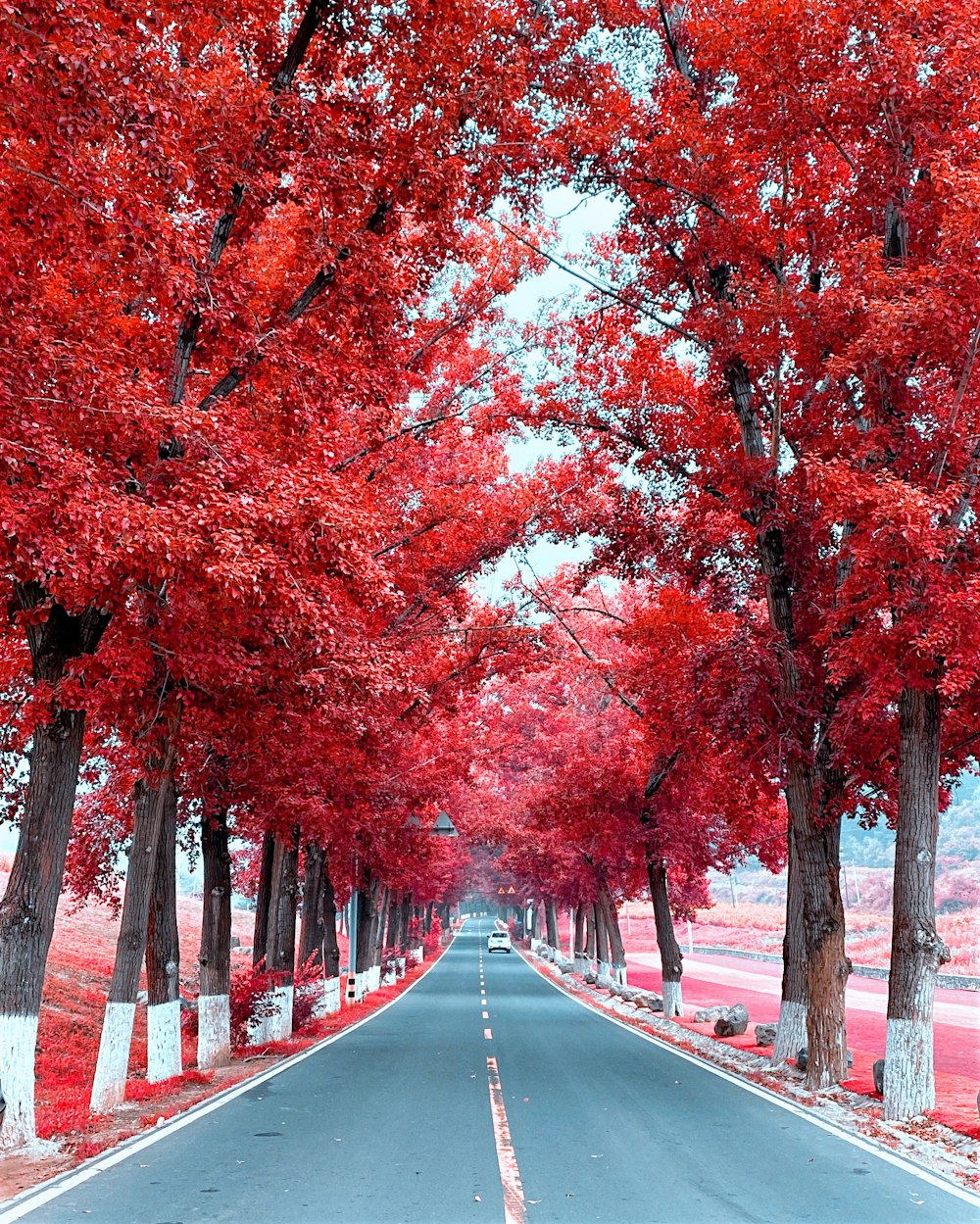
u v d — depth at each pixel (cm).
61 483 810
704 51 1426
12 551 832
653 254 1686
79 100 725
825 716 1458
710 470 1608
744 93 1430
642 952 7869
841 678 1198
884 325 1147
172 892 1595
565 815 2850
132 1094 1345
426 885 5609
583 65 1445
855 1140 1009
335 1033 2280
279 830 1988
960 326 1121
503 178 1359
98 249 917
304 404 1163
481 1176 816
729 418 1761
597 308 1788
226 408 1091
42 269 963
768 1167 866
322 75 1199
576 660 2572
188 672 1064
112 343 991
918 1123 1094
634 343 1764
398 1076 1469
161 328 1127
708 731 1678
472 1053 1797
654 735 2148
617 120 1451
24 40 680
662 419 1716
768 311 1362
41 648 1050
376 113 1202
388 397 1281
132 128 799
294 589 1007
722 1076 1509
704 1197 752
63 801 1044
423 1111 1150
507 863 5525
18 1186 806
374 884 4175
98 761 1708
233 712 1266
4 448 772
